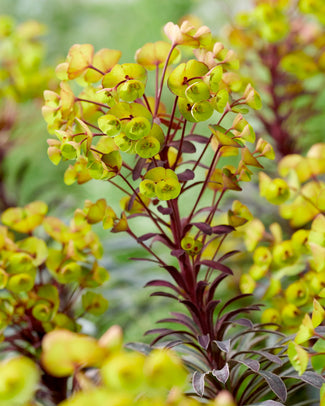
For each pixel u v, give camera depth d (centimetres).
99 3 326
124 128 97
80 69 100
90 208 104
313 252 105
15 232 131
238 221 105
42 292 109
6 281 107
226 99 98
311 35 143
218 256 135
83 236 111
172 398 89
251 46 143
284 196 109
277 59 142
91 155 97
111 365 87
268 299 114
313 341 108
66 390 111
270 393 118
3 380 87
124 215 103
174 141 102
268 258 111
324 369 103
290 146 141
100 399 87
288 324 110
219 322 105
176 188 98
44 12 325
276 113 141
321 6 130
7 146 160
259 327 110
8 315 108
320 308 98
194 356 107
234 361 103
